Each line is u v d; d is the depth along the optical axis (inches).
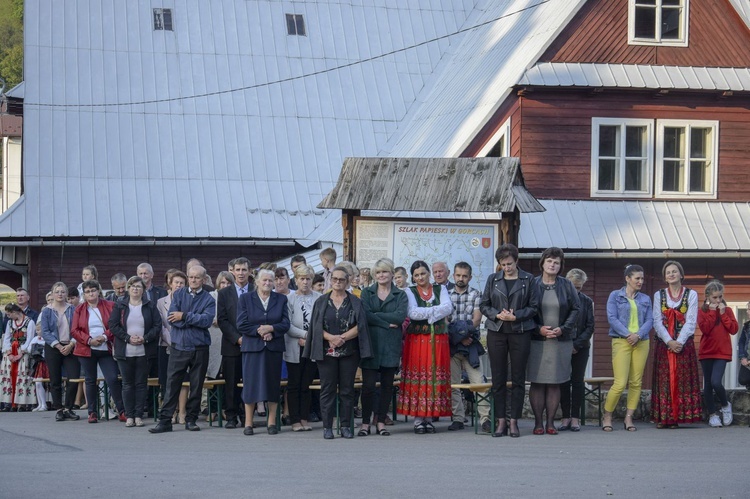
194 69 1278.3
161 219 1143.6
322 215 1186.0
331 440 532.4
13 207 1122.0
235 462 446.0
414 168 698.2
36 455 473.1
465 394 616.1
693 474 414.6
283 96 1282.0
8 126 1395.2
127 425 611.2
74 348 673.6
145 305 610.9
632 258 988.6
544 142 1003.9
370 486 384.2
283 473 414.0
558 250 545.0
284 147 1237.7
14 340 823.7
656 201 1019.3
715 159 1027.9
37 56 1238.3
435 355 553.9
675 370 585.6
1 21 3464.6
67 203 1136.8
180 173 1189.1
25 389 819.4
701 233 996.6
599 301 997.8
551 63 1007.6
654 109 1019.9
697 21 1032.2
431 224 685.9
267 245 1155.3
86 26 1279.5
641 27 1026.1
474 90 1095.6
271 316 558.6
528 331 541.3
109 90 1235.9
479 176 685.3
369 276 648.4
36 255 1125.1
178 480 395.2
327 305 542.6
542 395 555.5
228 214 1164.5
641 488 382.3
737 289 1013.2
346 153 1248.2
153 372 650.2
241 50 1305.4
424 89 1320.1
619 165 1014.4
